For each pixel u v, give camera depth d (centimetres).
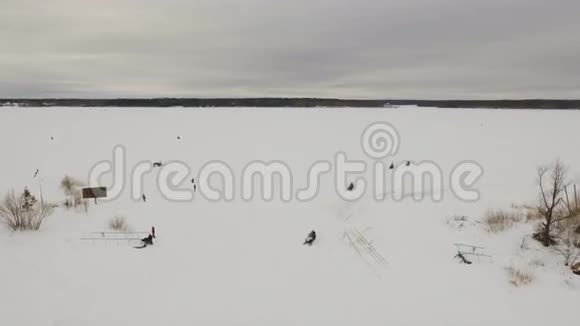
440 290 1255
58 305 1162
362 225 1825
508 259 1405
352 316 1138
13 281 1282
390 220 1820
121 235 1722
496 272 1336
